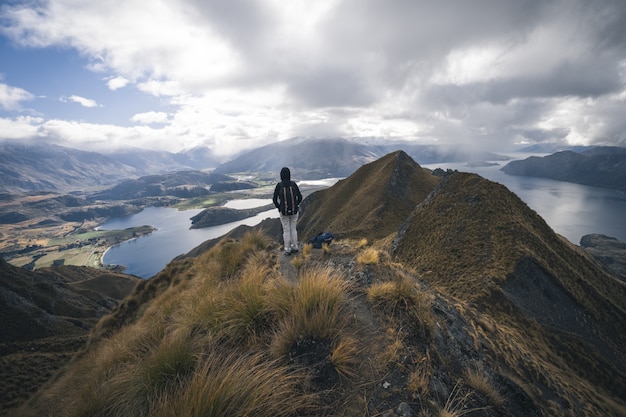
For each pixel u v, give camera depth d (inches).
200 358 175.6
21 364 1457.9
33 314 3110.2
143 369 183.8
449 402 158.9
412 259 1541.6
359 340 192.7
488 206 1574.8
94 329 770.2
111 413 176.9
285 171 385.4
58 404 279.4
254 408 131.4
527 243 1310.3
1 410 1151.0
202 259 703.7
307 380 158.7
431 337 201.9
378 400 152.4
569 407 246.7
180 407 132.6
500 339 280.5
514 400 198.1
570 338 965.8
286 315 202.8
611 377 845.2
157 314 413.1
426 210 1841.8
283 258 373.7
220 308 232.8
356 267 294.2
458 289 1152.8
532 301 1079.0
